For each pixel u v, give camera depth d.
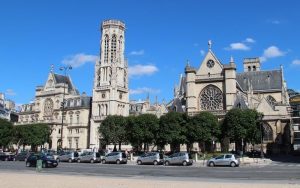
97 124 139.25
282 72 125.56
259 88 125.69
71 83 167.62
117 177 40.12
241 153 84.44
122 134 112.56
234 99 106.19
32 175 40.56
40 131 134.38
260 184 30.77
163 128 95.94
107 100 139.75
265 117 107.94
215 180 36.03
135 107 165.62
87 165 65.12
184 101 121.69
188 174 44.84
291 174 42.38
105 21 147.38
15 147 153.88
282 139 106.56
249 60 156.75
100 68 144.38
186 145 103.06
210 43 114.38
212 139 94.62
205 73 112.62
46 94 158.62
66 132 149.50
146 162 68.75
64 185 30.55
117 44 145.62
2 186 29.75
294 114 158.75
